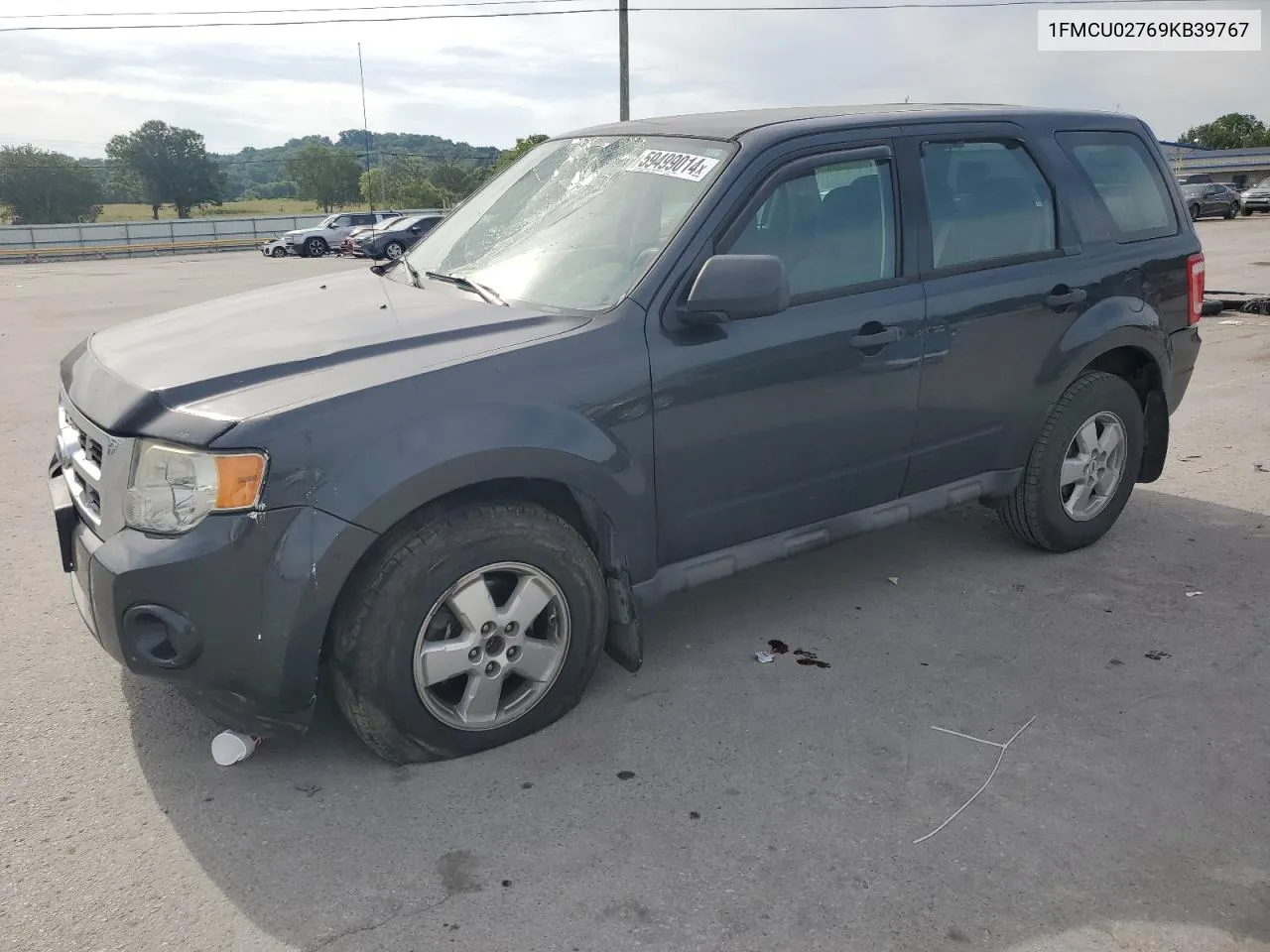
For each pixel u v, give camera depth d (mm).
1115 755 3064
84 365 3248
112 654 2758
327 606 2699
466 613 2918
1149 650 3742
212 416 2639
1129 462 4676
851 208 3656
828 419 3590
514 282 3502
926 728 3215
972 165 4062
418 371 2836
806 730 3203
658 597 3389
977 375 3996
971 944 2312
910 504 4020
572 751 3090
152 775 2979
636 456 3150
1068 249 4289
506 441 2850
